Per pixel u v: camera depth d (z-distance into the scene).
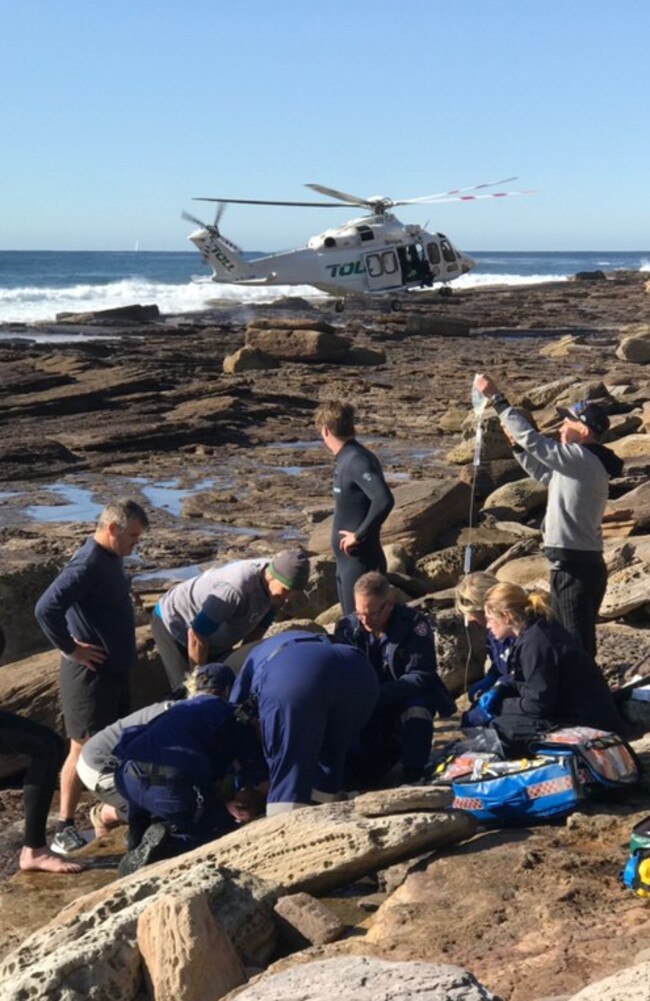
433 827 5.25
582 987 3.96
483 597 6.38
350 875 5.18
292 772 5.79
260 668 5.96
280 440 22.39
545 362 33.97
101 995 4.18
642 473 15.70
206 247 49.00
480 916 4.62
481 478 14.59
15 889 5.83
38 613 6.26
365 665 5.99
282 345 34.09
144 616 9.09
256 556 13.44
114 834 6.54
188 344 38.47
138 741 5.89
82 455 20.56
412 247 49.50
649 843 4.78
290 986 3.66
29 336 42.44
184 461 20.30
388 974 3.65
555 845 5.29
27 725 6.04
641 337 33.44
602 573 7.12
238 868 5.21
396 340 41.22
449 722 7.60
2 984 4.31
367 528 7.77
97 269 125.31
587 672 6.08
